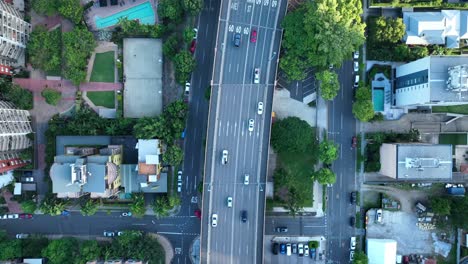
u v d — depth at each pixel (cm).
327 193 15088
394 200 15088
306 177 15038
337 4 13550
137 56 14875
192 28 14762
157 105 14975
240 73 14025
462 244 15012
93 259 14212
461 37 14512
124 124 14525
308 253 15088
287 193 14988
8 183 14650
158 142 14038
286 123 14300
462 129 15012
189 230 15075
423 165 13238
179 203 14800
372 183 15062
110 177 13438
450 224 14988
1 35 12888
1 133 12812
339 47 13388
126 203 15000
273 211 15050
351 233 15112
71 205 14962
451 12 14525
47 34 14338
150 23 14850
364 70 15025
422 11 14875
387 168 14212
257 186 14075
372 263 14762
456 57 12569
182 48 14838
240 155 14075
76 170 12612
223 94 13988
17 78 14850
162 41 14862
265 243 15112
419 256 15088
